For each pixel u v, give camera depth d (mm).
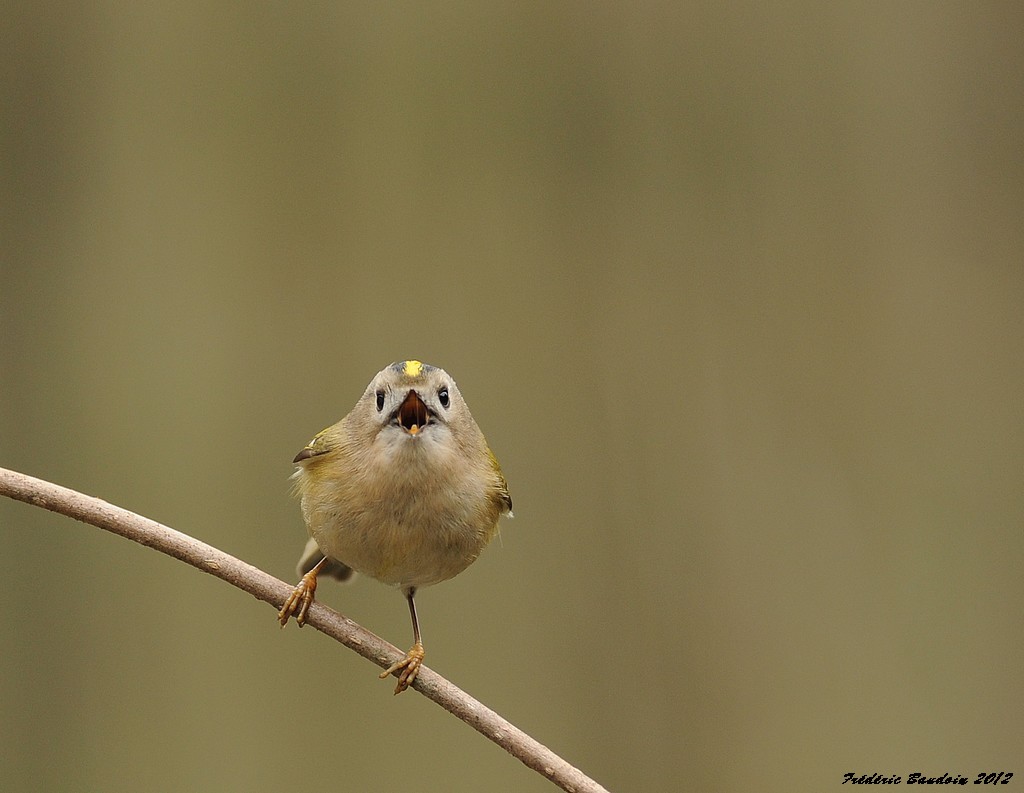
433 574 7664
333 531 7422
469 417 7816
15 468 10461
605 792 6074
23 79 11141
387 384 7359
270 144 11422
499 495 7797
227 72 11461
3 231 10891
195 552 6434
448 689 6590
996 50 12141
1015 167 12023
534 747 6250
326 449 7562
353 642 6836
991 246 11891
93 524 6195
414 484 7227
